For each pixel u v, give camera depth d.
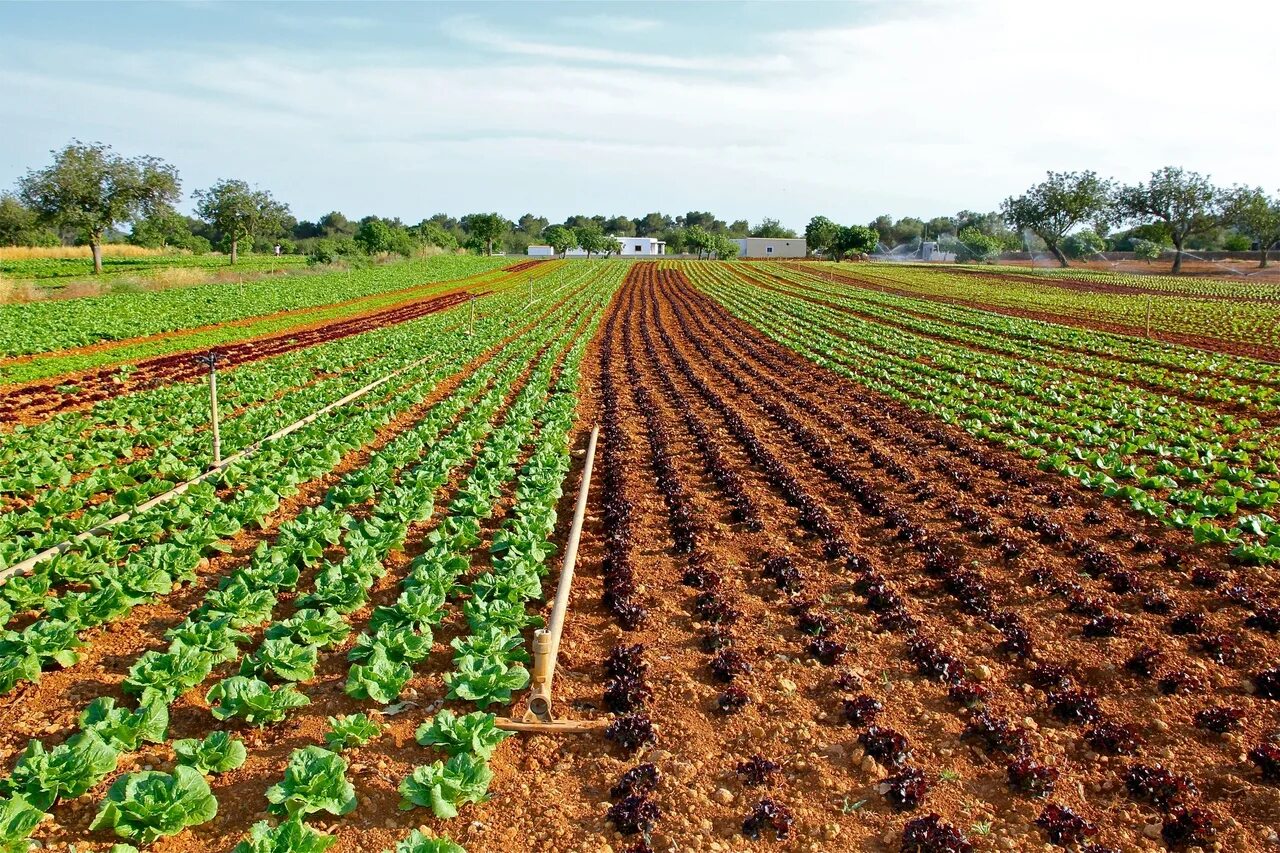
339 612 10.04
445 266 100.06
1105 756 7.79
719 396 25.16
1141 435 20.09
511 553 11.18
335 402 22.06
